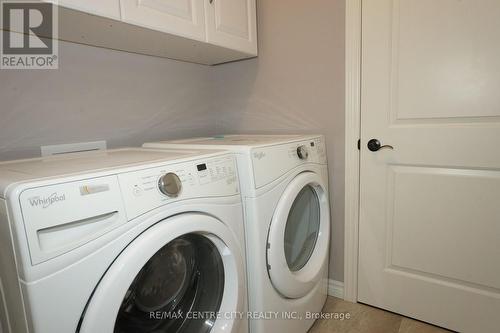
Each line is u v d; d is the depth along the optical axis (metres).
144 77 1.50
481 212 1.24
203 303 0.94
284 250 1.19
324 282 1.49
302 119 1.64
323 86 1.55
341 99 1.50
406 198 1.40
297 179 1.20
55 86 1.18
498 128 1.16
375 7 1.35
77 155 1.04
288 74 1.65
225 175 0.94
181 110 1.70
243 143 1.15
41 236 0.55
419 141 1.33
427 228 1.37
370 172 1.47
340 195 1.58
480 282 1.28
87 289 0.60
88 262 0.60
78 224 0.60
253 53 1.64
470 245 1.28
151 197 0.72
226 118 1.91
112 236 0.64
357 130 1.47
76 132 1.25
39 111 1.14
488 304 1.27
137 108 1.47
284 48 1.64
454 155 1.26
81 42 1.24
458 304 1.34
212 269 0.95
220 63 1.88
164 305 0.87
